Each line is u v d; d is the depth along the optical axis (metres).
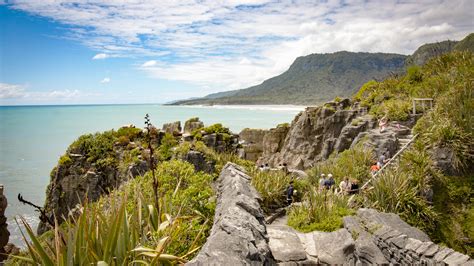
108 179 24.75
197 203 6.77
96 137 27.52
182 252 4.84
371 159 16.20
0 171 42.78
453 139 13.07
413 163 12.98
